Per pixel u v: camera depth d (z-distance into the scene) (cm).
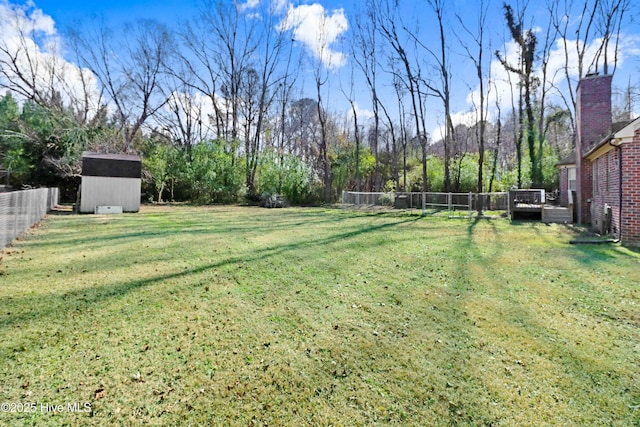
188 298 421
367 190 2917
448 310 391
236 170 2384
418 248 747
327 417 216
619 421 212
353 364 276
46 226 1058
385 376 260
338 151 2770
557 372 266
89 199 1569
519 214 1376
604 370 269
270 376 258
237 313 377
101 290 443
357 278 516
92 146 2119
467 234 955
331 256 660
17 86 2330
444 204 1731
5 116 2173
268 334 328
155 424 207
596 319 368
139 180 1684
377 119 2398
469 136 2847
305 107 3288
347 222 1260
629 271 550
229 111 2712
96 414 214
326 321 359
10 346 294
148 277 504
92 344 301
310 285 480
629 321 362
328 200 2384
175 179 2395
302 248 736
